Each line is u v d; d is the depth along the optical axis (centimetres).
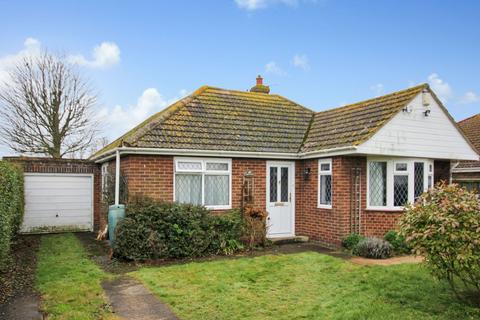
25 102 2333
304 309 650
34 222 1648
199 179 1275
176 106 1420
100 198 1708
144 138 1204
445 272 650
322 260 1006
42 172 1667
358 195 1256
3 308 650
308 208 1373
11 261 1009
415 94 1259
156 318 613
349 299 688
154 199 1149
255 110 1577
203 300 697
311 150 1328
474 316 593
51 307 649
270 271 898
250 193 1335
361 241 1120
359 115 1382
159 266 972
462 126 2177
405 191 1262
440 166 1485
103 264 991
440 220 620
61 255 1105
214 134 1334
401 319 585
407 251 1120
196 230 1086
